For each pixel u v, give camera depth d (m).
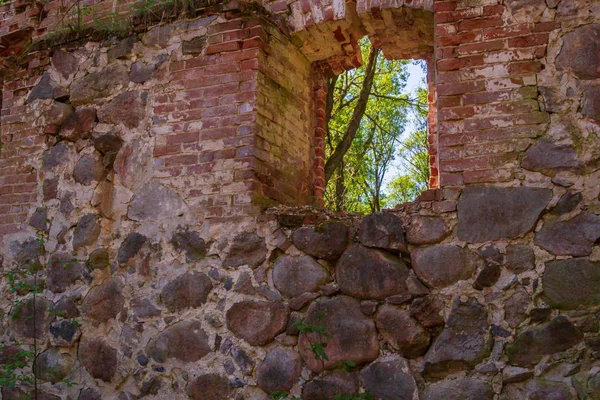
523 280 3.22
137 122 4.29
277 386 3.56
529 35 3.45
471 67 3.51
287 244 3.72
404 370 3.31
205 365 3.75
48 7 5.10
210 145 4.02
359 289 3.49
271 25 4.19
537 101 3.38
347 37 4.43
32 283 4.40
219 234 3.88
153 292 3.99
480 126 3.43
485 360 3.19
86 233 4.29
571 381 3.06
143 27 4.39
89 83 4.54
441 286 3.33
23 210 4.58
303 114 4.60
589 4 3.41
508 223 3.29
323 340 3.51
